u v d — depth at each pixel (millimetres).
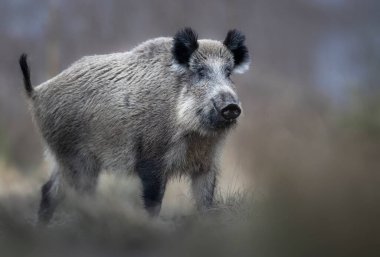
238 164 35000
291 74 108875
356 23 121125
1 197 31641
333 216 18656
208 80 30797
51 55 82375
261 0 108812
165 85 31547
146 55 32875
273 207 20547
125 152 32344
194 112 30453
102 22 93562
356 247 18141
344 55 112812
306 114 33969
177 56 31125
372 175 19156
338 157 20062
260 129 27578
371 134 22344
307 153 20953
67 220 27156
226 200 29750
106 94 33000
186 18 97750
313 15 119125
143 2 96562
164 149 31312
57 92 34781
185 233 23219
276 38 109438
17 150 66000
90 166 34000
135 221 24219
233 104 29328
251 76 85062
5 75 88750
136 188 34781
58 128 34500
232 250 20266
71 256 20953
